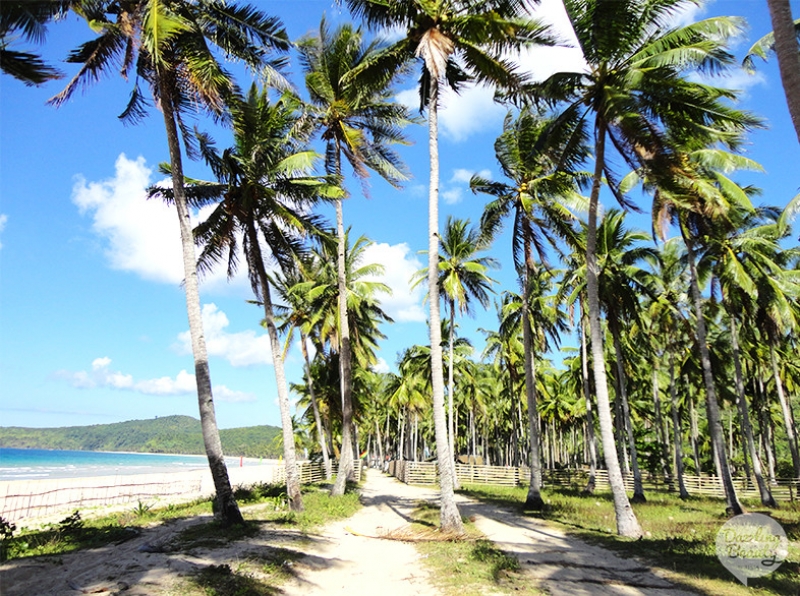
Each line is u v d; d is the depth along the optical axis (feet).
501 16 40.45
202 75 36.32
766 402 106.93
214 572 24.76
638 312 80.43
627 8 38.58
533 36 40.88
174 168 40.29
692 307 87.04
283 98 56.39
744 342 89.20
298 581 26.89
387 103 62.54
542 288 86.74
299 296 88.99
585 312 83.25
